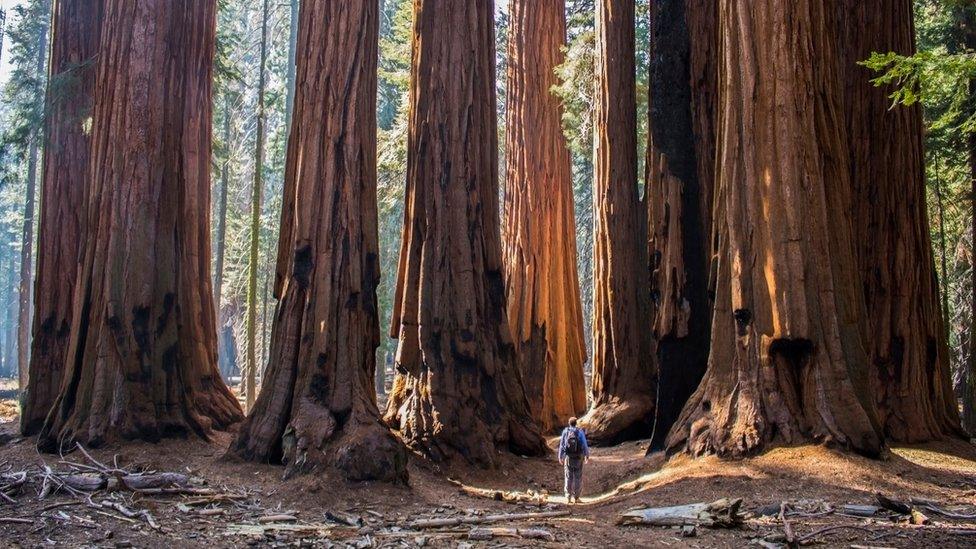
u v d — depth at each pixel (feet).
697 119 57.88
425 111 52.80
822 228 41.57
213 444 49.49
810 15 43.57
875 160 54.03
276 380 43.55
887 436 50.03
